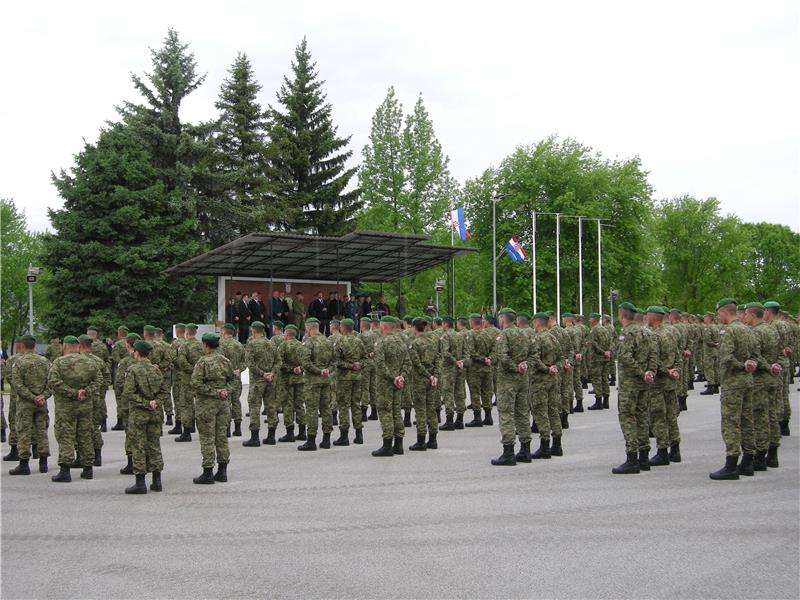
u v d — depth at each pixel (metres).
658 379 12.91
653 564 7.34
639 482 11.45
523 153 68.81
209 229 48.94
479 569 7.22
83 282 42.06
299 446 15.78
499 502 10.10
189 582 6.98
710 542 8.08
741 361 11.71
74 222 42.06
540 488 11.03
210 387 11.89
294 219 54.31
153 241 43.06
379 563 7.45
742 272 88.31
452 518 9.22
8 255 74.88
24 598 6.64
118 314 42.31
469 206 69.31
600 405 22.62
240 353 18.78
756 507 9.68
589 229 64.38
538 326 14.19
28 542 8.46
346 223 56.75
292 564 7.47
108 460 15.01
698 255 88.19
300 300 36.41
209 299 47.62
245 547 8.10
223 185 48.41
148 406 11.29
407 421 19.97
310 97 57.88
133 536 8.66
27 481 12.52
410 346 15.27
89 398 12.75
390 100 59.72
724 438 11.77
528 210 66.56
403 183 58.78
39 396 13.41
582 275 65.25
